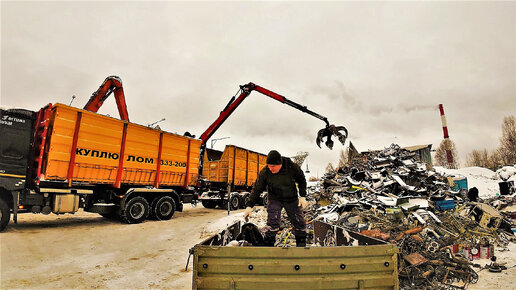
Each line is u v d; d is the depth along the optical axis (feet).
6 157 26.08
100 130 32.68
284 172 11.37
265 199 60.90
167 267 16.71
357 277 7.96
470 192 39.42
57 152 28.81
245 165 64.69
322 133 31.07
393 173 38.50
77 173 30.60
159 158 39.88
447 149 196.34
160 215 38.37
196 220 38.70
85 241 23.53
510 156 141.59
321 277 7.88
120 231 28.91
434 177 39.93
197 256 7.92
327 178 44.91
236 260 7.89
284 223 25.27
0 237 23.57
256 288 7.75
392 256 8.26
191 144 45.65
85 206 32.58
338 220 24.80
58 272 15.38
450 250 16.06
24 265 16.35
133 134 36.42
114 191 35.40
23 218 37.58
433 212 25.95
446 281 14.17
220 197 57.16
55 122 28.63
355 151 57.88
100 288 13.17
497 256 19.33
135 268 16.43
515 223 29.86
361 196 34.58
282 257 7.90
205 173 63.46
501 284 13.84
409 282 13.62
